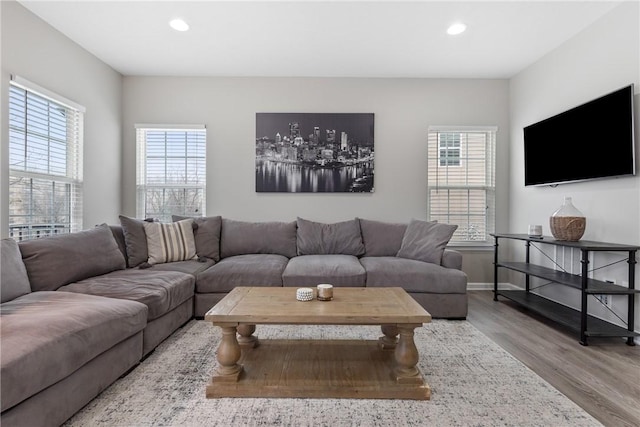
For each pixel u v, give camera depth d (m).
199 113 3.72
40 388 1.18
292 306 1.71
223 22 2.63
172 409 1.46
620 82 2.40
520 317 2.77
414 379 1.57
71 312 1.49
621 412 1.45
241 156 3.74
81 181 3.03
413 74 3.65
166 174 3.76
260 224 3.48
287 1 2.37
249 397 1.55
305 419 1.39
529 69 3.42
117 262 2.53
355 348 1.98
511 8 2.44
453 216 3.79
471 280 3.75
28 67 2.45
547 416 1.42
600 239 2.54
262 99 3.73
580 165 2.65
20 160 2.41
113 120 3.52
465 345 2.17
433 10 2.46
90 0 2.34
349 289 2.08
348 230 3.41
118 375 1.65
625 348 2.14
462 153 3.78
